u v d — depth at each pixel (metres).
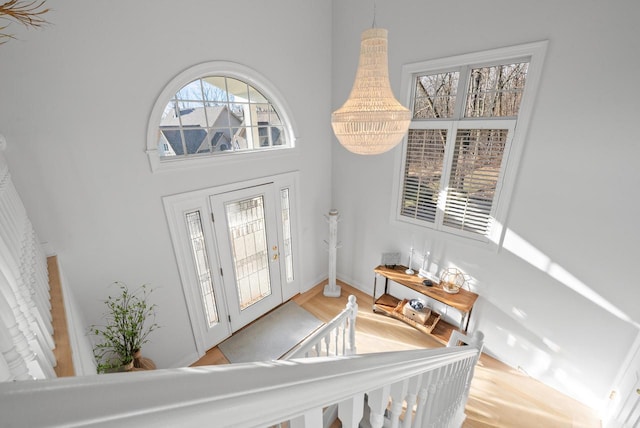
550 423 2.48
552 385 2.79
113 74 2.12
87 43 1.98
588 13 1.99
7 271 0.97
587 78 2.08
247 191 3.19
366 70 1.81
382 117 1.76
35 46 1.82
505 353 3.05
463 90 2.73
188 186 2.72
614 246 2.22
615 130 2.05
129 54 2.16
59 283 1.71
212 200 2.92
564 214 2.38
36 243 1.80
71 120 2.02
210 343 3.27
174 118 2.59
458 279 3.18
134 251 2.50
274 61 3.05
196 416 0.30
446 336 3.25
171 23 2.30
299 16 3.14
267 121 3.29
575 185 2.29
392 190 3.47
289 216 3.77
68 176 2.08
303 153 3.63
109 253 2.36
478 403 2.65
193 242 2.89
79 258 2.23
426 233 3.32
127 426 0.25
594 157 2.17
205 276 3.08
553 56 2.18
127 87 2.20
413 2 2.77
